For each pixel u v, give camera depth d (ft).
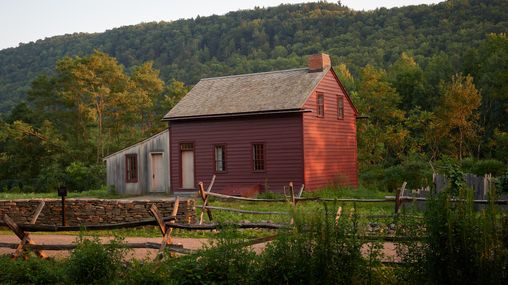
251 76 117.80
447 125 156.15
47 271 37.40
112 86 219.61
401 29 399.65
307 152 102.94
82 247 36.76
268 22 476.13
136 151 119.65
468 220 29.76
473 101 152.66
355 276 30.94
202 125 112.37
